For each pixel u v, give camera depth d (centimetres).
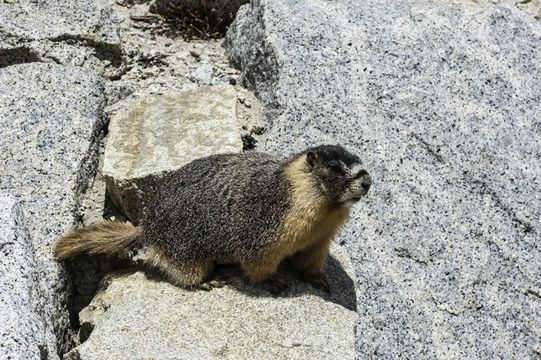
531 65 214
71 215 182
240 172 171
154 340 158
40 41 213
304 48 209
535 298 188
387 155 197
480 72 210
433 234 191
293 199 164
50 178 186
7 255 155
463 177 197
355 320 167
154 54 228
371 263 186
